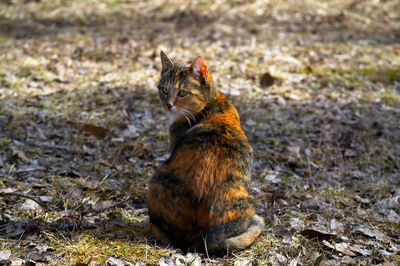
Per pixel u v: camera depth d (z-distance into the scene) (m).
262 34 10.81
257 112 6.95
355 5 13.76
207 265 3.47
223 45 9.79
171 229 3.61
